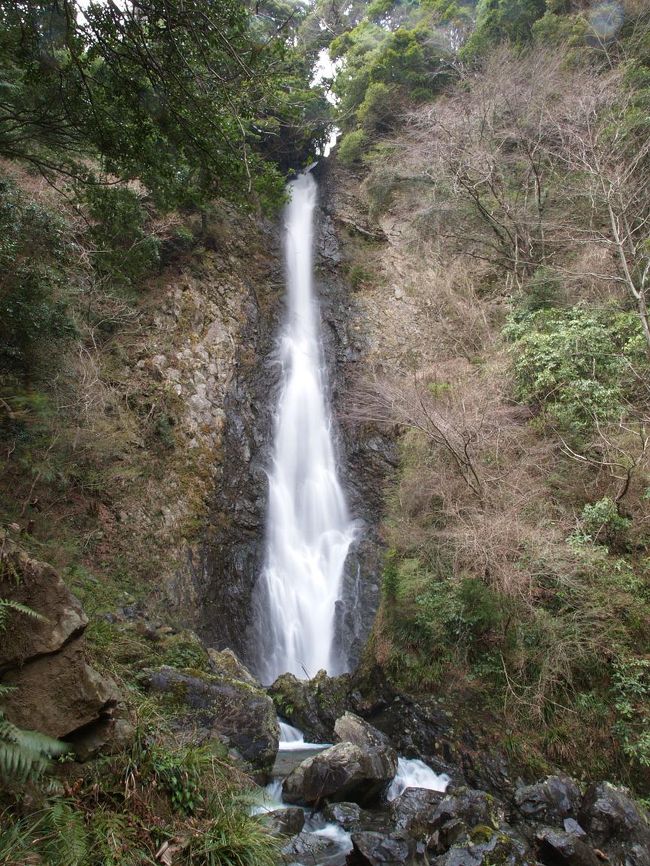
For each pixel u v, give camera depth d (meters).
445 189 16.83
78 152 8.94
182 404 14.15
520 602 8.44
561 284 13.45
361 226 20.67
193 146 6.88
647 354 10.66
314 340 18.39
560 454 10.45
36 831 3.31
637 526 8.97
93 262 12.52
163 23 6.26
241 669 9.11
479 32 19.69
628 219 12.80
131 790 3.85
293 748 8.63
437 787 7.53
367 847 5.56
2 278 8.67
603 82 14.17
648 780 7.25
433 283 16.88
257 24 9.18
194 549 12.62
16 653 3.79
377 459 15.03
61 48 6.18
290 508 15.09
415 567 10.00
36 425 9.98
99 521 11.35
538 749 7.77
